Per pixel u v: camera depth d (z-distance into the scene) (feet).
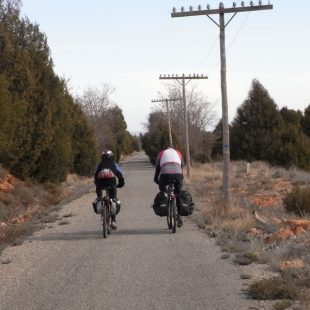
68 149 133.90
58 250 46.57
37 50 130.62
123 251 45.29
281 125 228.63
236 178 153.89
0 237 51.49
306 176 141.59
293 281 31.99
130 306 29.40
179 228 58.80
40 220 68.23
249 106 231.71
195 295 31.24
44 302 30.58
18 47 115.85
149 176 188.65
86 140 181.57
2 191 99.71
